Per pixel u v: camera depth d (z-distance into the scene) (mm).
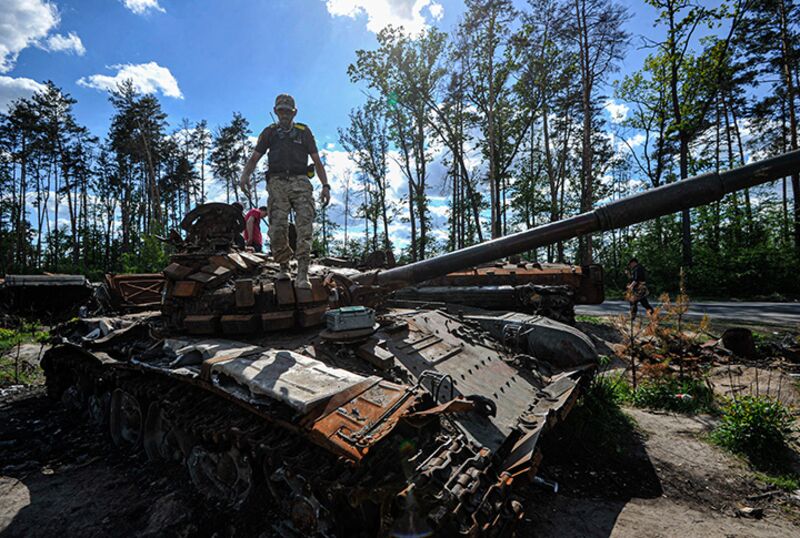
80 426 6152
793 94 24516
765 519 3705
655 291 23062
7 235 41250
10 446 5445
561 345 5383
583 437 5328
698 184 3479
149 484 4422
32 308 15273
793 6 23797
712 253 22109
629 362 8508
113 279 7441
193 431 3738
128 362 4523
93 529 3660
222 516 3705
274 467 3285
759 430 4930
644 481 4379
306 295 4668
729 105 29578
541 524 3637
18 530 3676
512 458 3074
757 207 24906
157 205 35875
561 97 26125
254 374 3107
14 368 9430
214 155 40219
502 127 26297
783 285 20094
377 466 2582
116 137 38531
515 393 4312
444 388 3775
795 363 7980
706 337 9711
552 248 38156
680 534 3486
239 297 4469
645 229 28625
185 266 5082
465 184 30141
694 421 5914
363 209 32062
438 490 2436
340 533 2719
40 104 38906
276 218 4645
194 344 4129
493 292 9883
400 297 10930
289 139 4660
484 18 22141
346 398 2812
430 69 24641
